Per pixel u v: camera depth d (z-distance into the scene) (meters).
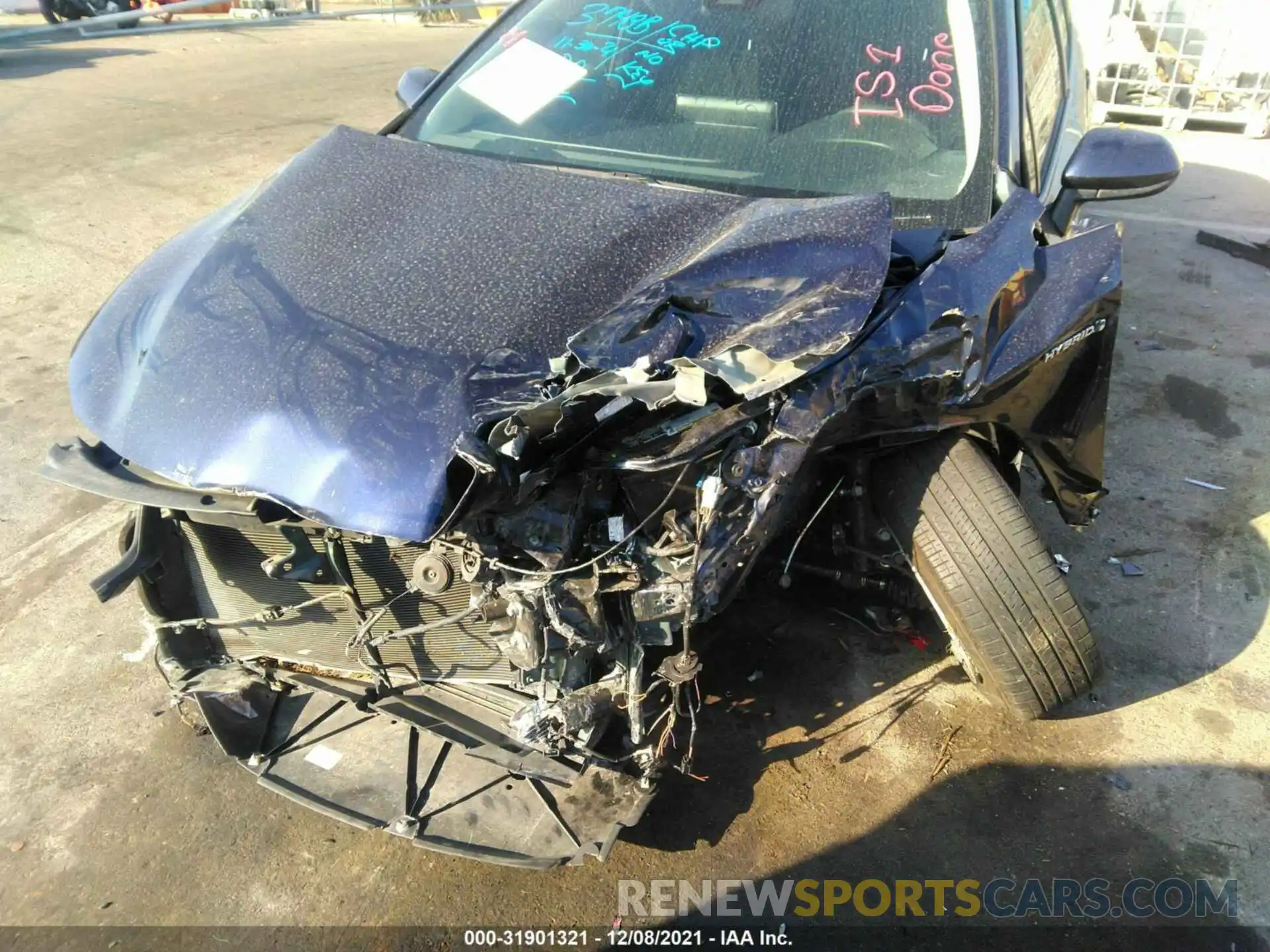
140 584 2.21
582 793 2.09
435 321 1.91
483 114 2.88
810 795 2.47
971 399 2.15
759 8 2.85
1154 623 3.03
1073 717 2.69
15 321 4.84
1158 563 3.29
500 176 2.36
